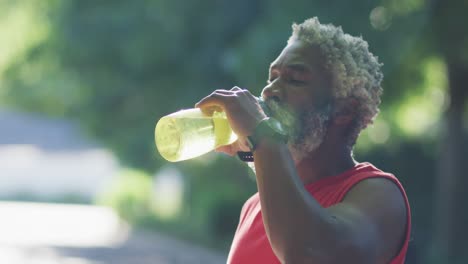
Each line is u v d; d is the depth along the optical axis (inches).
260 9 620.4
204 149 107.7
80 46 683.4
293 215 93.5
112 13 668.7
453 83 614.5
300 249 93.3
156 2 639.8
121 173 1396.4
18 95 1059.3
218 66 634.2
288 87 107.2
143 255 812.6
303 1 518.0
